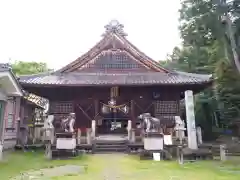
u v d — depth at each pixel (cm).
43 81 1675
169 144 1311
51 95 1811
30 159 1148
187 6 2362
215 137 2558
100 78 1781
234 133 2342
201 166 987
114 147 1427
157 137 1182
